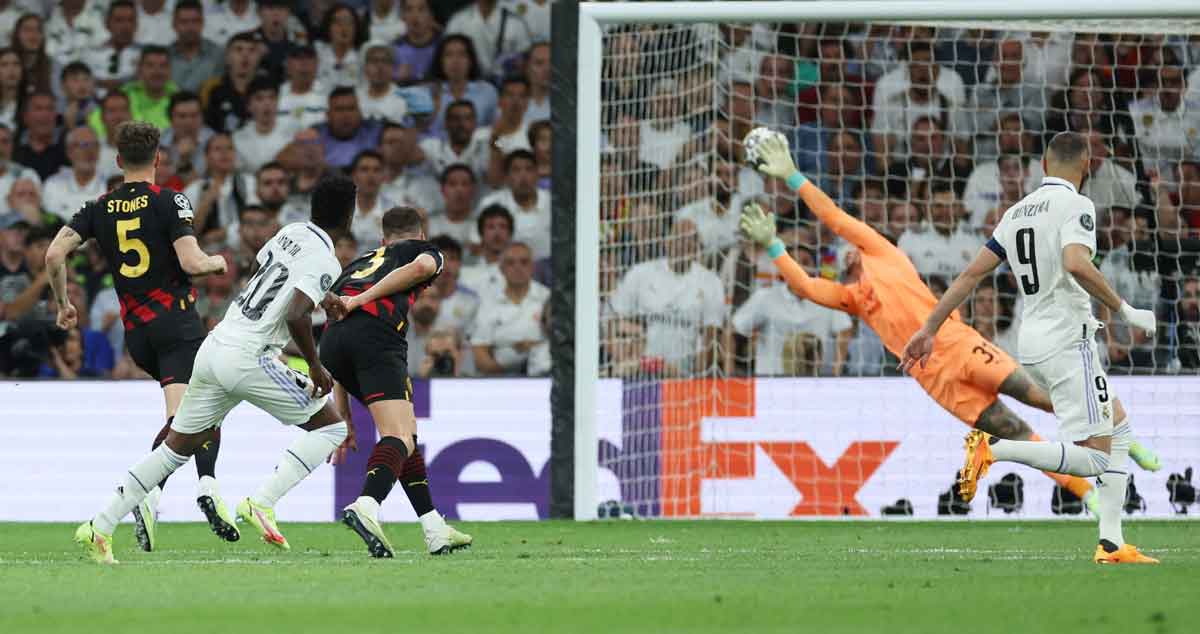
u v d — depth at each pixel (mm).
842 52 49312
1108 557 22453
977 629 13586
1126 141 48406
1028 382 33031
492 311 48406
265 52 51500
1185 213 47812
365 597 16719
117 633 13406
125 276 25328
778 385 38906
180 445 22266
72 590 17641
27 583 18641
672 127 45312
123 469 39719
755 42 49031
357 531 23281
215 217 49875
